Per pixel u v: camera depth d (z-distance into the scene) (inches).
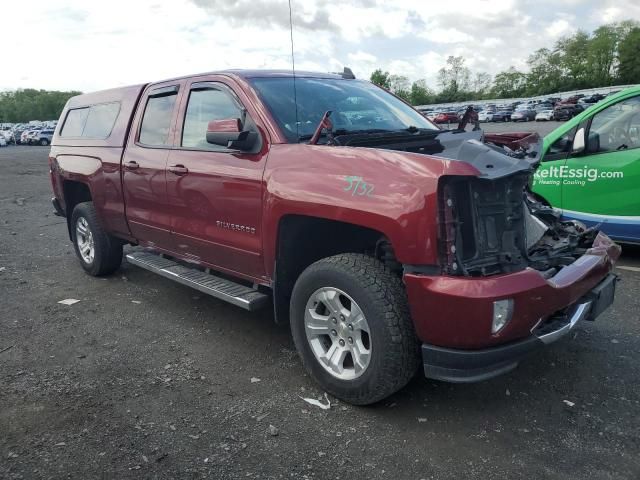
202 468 108.7
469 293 105.3
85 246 241.8
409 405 130.0
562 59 4227.4
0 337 175.2
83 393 138.6
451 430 119.7
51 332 178.7
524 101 3139.8
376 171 117.9
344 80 186.9
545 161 246.4
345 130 151.1
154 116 189.6
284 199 132.3
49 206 470.0
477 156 120.3
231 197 150.3
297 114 149.9
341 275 122.4
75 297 214.1
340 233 144.5
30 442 118.0
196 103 171.6
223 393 137.5
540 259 134.7
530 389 136.2
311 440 117.1
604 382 138.3
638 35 3737.7
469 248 116.1
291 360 155.6
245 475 106.6
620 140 226.2
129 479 105.9
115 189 204.2
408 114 182.5
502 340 109.8
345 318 125.8
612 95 229.0
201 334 175.3
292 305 136.9
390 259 123.3
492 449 112.8
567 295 117.3
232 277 175.9
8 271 253.3
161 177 176.7
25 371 151.0
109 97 219.3
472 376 111.0
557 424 121.1
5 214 427.8
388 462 109.5
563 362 149.2
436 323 110.3
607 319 175.9
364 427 121.5
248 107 151.8
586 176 233.8
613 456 109.6
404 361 117.5
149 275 241.9
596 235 151.6
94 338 173.3
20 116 5506.9
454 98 4458.7
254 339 170.7
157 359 157.6
